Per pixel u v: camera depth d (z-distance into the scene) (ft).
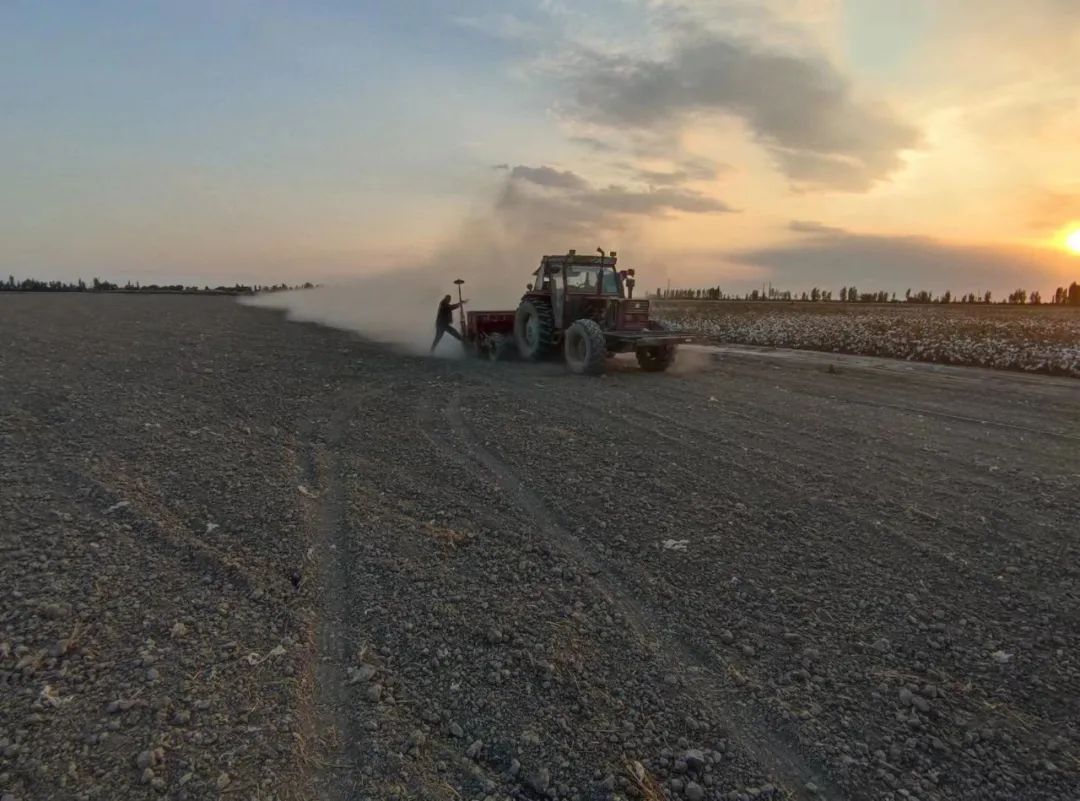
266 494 16.10
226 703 8.50
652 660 9.75
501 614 10.87
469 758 7.73
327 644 10.00
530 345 44.96
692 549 13.58
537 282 46.57
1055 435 24.48
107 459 18.33
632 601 11.48
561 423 25.03
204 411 25.03
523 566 12.64
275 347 47.91
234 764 7.43
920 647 10.19
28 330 52.49
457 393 31.32
